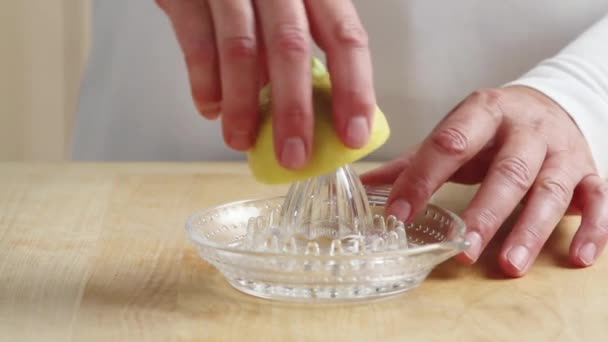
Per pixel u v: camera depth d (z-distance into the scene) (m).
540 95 0.82
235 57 0.58
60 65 1.51
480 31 1.06
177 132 1.09
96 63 1.10
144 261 0.70
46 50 1.50
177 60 1.07
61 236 0.76
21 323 0.61
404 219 0.69
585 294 0.64
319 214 0.69
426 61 1.06
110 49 1.09
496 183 0.70
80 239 0.75
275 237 0.68
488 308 0.62
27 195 0.86
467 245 0.62
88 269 0.69
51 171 0.95
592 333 0.59
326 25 0.59
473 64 1.06
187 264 0.70
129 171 0.95
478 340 0.58
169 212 0.82
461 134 0.71
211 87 0.61
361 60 0.58
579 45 0.91
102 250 0.73
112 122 1.10
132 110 1.09
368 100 0.58
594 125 0.82
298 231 0.69
